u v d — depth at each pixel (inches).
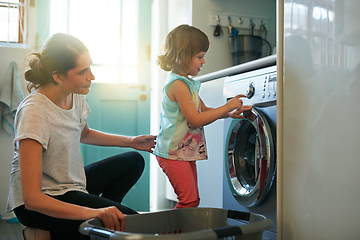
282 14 60.6
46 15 132.4
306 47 56.6
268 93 68.7
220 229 41.9
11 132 125.5
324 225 53.6
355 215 50.2
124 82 139.0
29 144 51.5
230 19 114.7
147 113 138.8
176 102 70.9
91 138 70.6
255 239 45.6
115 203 58.9
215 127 89.1
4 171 125.9
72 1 135.3
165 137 71.6
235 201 77.9
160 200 137.2
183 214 55.6
